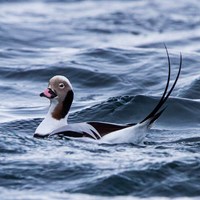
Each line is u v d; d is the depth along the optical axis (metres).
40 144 13.58
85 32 32.53
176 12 38.12
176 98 17.56
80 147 13.34
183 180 11.69
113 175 11.70
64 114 14.82
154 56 23.27
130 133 13.76
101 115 16.98
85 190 11.30
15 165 12.27
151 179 11.69
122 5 40.84
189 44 29.33
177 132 15.87
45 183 11.59
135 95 17.72
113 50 24.20
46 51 26.09
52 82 14.91
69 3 42.12
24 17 36.28
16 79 21.31
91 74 21.08
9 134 14.89
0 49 26.30
